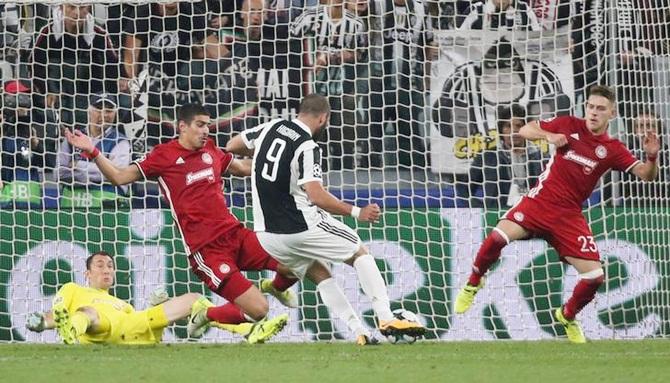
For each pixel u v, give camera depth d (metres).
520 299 36.81
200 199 29.36
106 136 42.25
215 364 23.12
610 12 40.94
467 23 42.94
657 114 39.72
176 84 43.25
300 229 28.23
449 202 41.22
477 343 31.48
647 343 31.66
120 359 24.80
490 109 42.41
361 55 43.22
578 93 42.19
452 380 19.77
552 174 30.67
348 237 28.75
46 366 22.84
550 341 33.31
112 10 43.81
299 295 36.47
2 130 41.50
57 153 40.69
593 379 19.92
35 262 36.75
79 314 29.77
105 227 37.03
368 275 28.88
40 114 42.38
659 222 38.06
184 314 30.89
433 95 42.56
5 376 20.86
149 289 36.81
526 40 42.47
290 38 42.34
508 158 41.84
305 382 19.50
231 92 41.94
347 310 29.67
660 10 40.84
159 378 20.25
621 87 39.84
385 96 42.75
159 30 43.94
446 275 37.03
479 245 37.12
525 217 30.70
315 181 27.59
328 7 43.44
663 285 37.59
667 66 40.16
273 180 28.11
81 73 43.44
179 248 37.00
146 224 37.03
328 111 28.41
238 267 30.02
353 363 23.33
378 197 40.72
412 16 43.09
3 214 36.84
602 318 36.88
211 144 30.14
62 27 43.47
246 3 43.88
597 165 30.27
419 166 41.88
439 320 36.81
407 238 37.19
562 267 36.84
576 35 42.31
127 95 42.91
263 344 31.31
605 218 37.38
